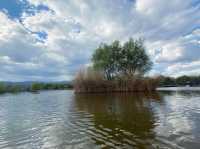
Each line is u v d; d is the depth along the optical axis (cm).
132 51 4225
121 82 3997
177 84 6388
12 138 814
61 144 703
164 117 1120
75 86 3909
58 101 2483
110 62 4231
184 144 638
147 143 665
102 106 1748
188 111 1310
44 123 1109
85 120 1136
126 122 1027
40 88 8794
